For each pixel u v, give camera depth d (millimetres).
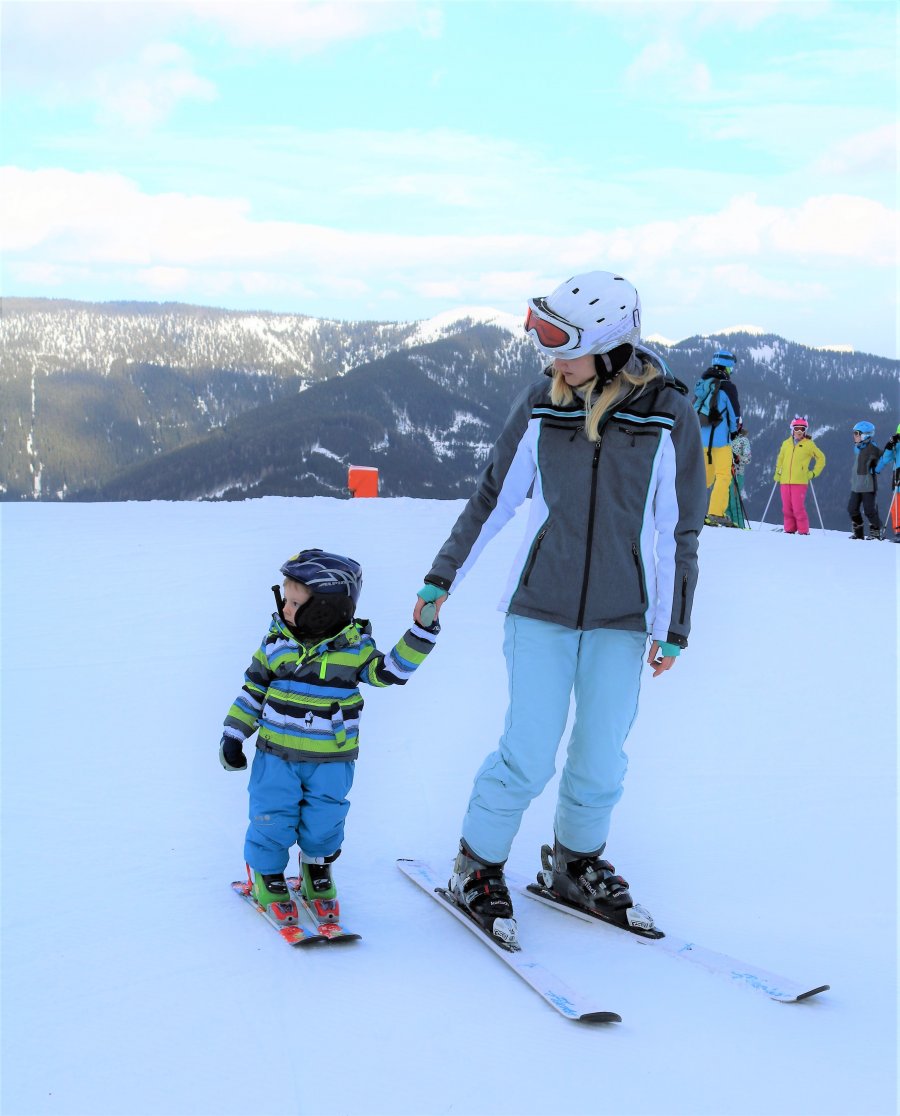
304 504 12609
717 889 3637
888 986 2957
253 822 3213
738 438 13180
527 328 3145
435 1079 2363
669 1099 2324
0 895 3275
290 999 2713
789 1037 2627
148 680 5715
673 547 3211
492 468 3350
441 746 5039
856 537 17344
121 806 4078
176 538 9750
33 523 10492
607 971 2986
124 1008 2631
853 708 5797
